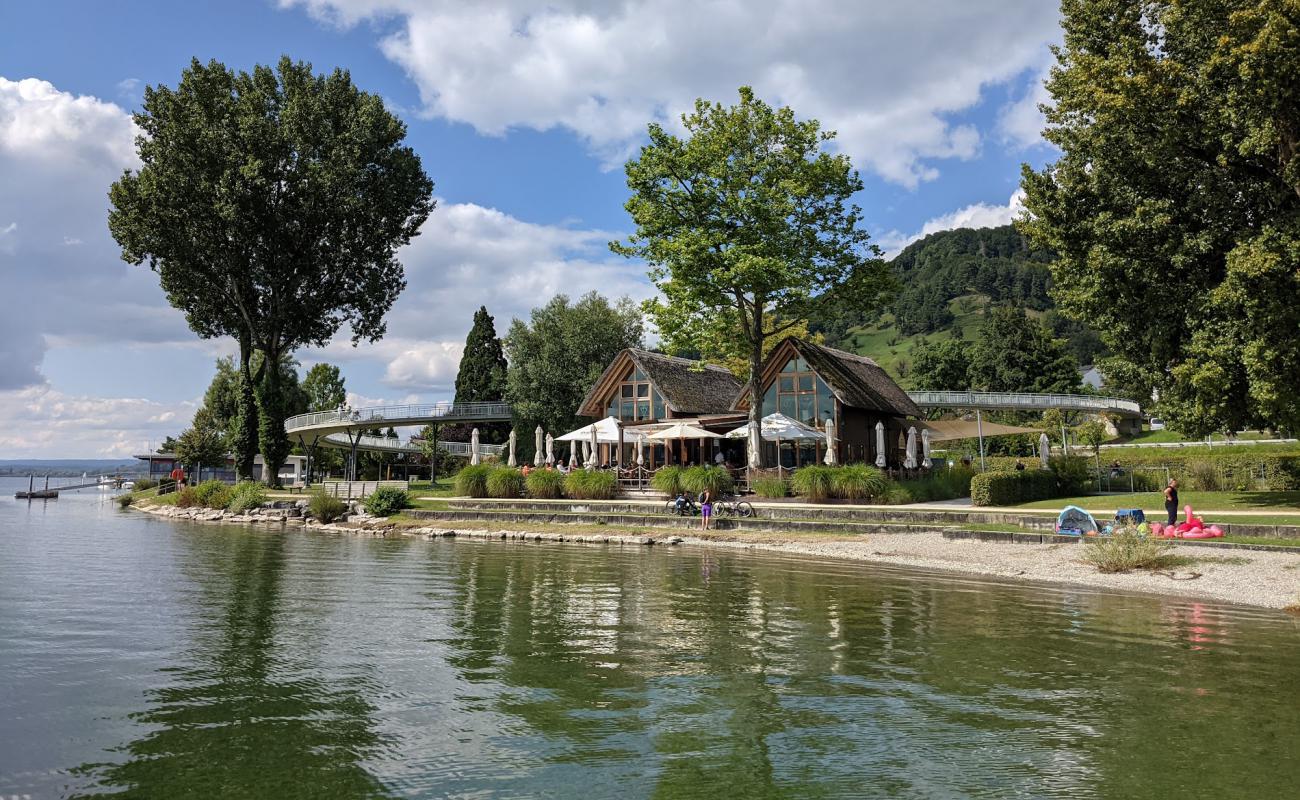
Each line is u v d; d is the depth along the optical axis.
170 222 50.16
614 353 68.94
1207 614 14.59
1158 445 70.56
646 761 7.43
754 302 39.69
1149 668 10.71
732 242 37.59
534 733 8.20
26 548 27.34
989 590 17.48
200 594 17.28
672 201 38.12
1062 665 10.88
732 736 8.10
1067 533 24.27
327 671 10.63
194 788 6.79
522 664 11.01
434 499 45.28
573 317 68.75
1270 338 25.03
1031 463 52.94
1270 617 14.30
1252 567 18.86
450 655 11.55
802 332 53.38
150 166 50.44
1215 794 6.60
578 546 28.67
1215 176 27.98
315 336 60.31
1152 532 23.81
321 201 53.38
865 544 26.34
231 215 48.88
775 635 12.86
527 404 66.38
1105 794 6.61
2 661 11.11
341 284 58.50
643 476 42.12
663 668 10.77
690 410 47.94
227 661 11.18
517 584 18.73
